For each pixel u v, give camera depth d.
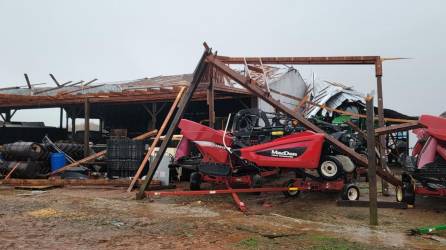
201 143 8.35
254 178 8.35
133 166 11.10
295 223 5.82
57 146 13.25
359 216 6.63
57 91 20.17
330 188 8.02
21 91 20.64
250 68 13.00
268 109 17.06
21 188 9.89
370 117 6.02
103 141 20.00
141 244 4.54
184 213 6.51
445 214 6.79
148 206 7.19
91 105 19.86
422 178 7.16
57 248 4.34
